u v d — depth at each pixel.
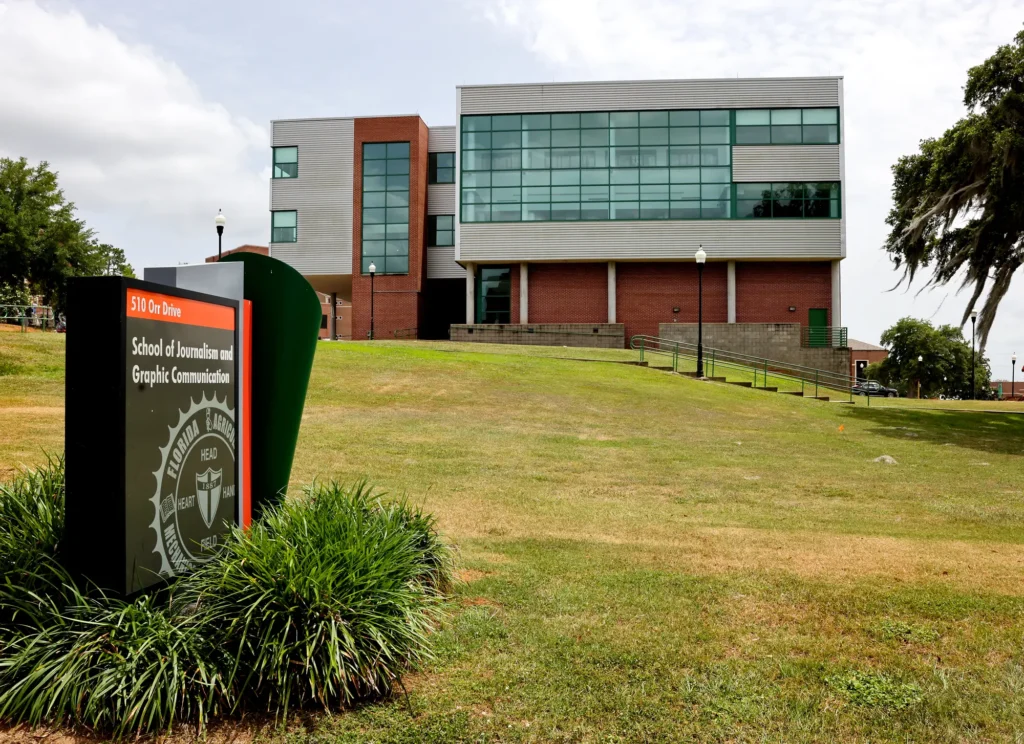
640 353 29.64
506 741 3.46
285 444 5.51
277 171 47.12
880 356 88.38
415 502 8.66
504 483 10.23
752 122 40.50
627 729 3.59
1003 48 19.80
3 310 45.38
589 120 41.22
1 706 3.42
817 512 8.95
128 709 3.35
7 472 8.58
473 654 4.38
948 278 22.78
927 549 7.04
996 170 19.47
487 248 41.56
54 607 3.63
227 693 3.50
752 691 3.99
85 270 47.31
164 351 3.99
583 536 7.39
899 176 24.55
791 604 5.34
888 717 3.74
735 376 29.89
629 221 40.75
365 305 45.91
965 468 13.14
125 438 3.64
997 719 3.73
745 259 40.59
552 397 20.81
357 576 4.02
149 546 3.85
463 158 41.84
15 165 46.53
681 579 5.89
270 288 5.43
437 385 21.22
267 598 3.81
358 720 3.59
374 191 46.25
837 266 40.78
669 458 13.23
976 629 4.88
